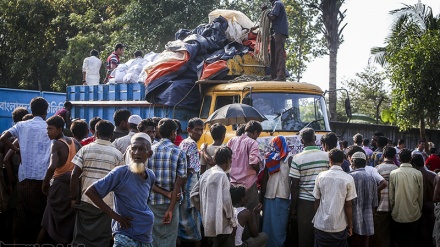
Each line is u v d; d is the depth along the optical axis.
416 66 19.75
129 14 25.02
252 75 11.86
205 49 12.20
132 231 5.93
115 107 13.16
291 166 8.98
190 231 8.34
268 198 9.30
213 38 12.50
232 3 26.36
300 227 8.95
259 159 8.91
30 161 8.29
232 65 11.77
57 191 7.70
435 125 25.89
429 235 10.45
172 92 11.48
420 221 10.49
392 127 23.64
